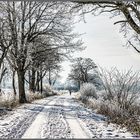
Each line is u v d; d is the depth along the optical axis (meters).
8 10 29.45
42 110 23.02
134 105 17.83
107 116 18.52
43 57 38.34
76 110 24.19
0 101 23.59
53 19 32.56
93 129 13.18
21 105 27.59
